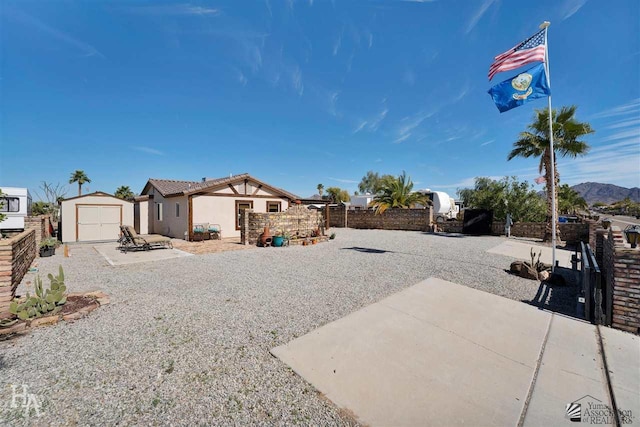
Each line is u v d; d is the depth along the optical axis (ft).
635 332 11.74
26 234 21.88
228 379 8.46
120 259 28.25
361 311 13.98
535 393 7.94
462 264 25.07
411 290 17.33
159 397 7.61
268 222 39.65
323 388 8.09
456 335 11.50
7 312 12.91
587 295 13.35
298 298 15.97
